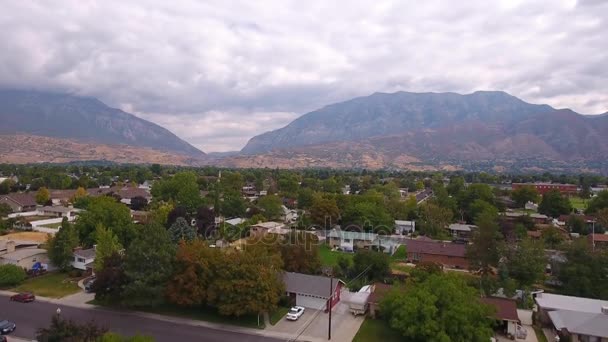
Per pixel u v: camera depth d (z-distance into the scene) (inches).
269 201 4645.7
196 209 4303.6
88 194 5359.3
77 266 2588.6
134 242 2038.6
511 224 3759.8
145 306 2039.9
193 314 1972.2
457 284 1856.5
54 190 6161.4
